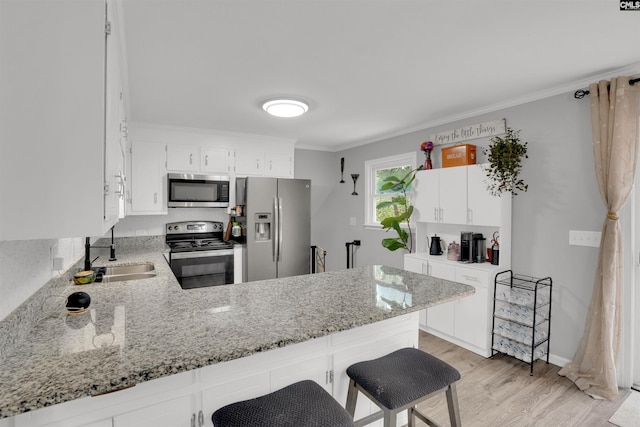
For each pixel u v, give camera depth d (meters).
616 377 2.29
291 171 4.57
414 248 3.97
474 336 2.88
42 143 0.91
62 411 0.99
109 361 0.96
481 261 3.07
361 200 4.84
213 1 1.51
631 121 2.21
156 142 3.76
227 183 4.04
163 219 4.03
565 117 2.59
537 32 1.80
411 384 1.27
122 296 1.68
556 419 1.99
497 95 2.80
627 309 2.30
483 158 3.18
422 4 1.55
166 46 1.93
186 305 1.51
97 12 0.95
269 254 3.95
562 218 2.62
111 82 1.18
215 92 2.70
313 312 1.39
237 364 1.28
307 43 1.92
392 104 3.04
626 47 1.97
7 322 1.01
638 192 2.30
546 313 2.71
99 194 0.96
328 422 1.04
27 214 0.90
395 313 1.41
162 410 1.13
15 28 0.90
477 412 2.06
